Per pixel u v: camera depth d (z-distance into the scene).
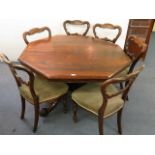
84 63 2.04
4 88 2.78
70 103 2.55
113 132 2.16
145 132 2.16
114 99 1.91
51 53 2.22
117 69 1.95
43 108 2.35
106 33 3.34
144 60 3.56
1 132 2.10
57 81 1.82
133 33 3.95
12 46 3.46
